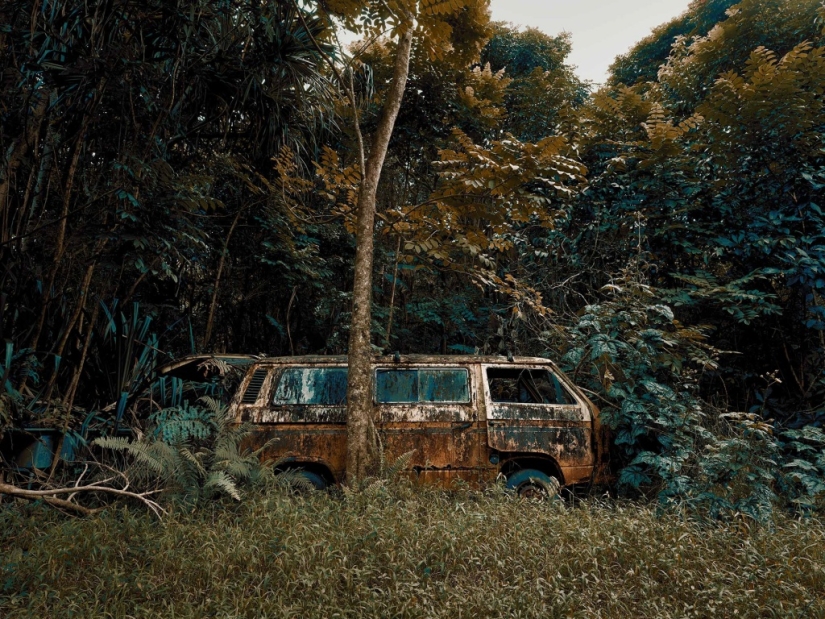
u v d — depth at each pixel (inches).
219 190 341.1
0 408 173.8
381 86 413.7
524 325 324.8
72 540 142.8
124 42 249.0
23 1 212.5
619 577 130.9
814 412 253.8
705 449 202.5
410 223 277.6
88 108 223.1
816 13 353.7
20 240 205.0
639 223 296.0
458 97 421.1
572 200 329.1
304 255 343.9
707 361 226.4
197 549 136.3
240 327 380.2
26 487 185.6
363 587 118.5
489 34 372.8
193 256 296.5
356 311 204.8
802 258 257.3
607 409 218.1
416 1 217.0
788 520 168.4
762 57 284.0
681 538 141.3
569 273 344.8
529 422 206.1
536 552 138.6
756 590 121.1
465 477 201.6
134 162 227.8
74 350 216.4
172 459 179.5
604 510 172.1
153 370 220.7
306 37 279.9
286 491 176.1
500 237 294.8
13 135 217.2
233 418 207.8
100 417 215.2
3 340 186.9
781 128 274.5
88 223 216.4
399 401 213.2
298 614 111.0
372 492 166.9
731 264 305.0
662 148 303.4
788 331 292.5
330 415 209.0
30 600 115.9
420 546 138.6
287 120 300.8
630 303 247.1
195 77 263.6
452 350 397.4
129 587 123.4
